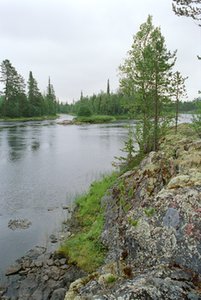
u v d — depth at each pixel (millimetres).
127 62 16969
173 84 16156
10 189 17922
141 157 15570
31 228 12266
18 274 8820
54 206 14891
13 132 50781
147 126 16422
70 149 33156
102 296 4180
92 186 16750
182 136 15695
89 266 8734
